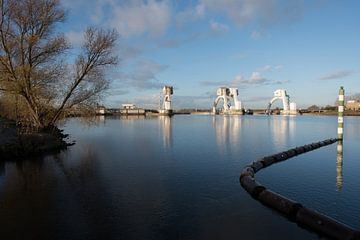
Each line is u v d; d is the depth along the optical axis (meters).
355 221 14.95
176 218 15.01
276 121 122.94
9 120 43.75
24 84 36.88
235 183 21.28
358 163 29.70
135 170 25.59
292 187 20.80
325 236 13.05
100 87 43.12
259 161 27.73
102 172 24.78
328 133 64.19
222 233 13.44
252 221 14.62
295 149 35.69
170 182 21.59
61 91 40.75
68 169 25.89
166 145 43.06
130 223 14.45
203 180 22.17
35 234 13.31
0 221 14.66
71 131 69.25
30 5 36.81
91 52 41.31
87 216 15.24
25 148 31.92
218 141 48.41
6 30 35.75
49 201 17.47
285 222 14.49
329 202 17.62
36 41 36.94
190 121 126.25
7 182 21.55
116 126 89.50
